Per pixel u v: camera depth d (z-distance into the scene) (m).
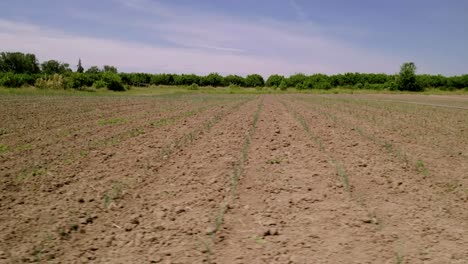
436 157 8.75
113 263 3.67
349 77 78.19
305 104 27.81
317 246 4.08
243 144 10.02
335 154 8.84
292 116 17.86
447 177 6.96
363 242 4.19
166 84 81.00
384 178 6.80
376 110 22.78
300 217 4.93
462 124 15.91
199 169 7.32
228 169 7.33
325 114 19.17
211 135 11.47
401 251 3.98
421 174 7.15
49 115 15.90
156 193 5.84
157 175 6.84
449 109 24.75
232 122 14.91
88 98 28.77
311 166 7.66
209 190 5.99
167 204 5.36
